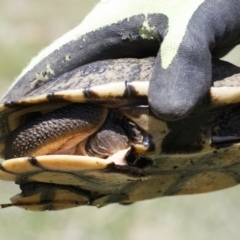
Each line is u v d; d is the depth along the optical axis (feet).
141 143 2.02
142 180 2.06
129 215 3.22
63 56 2.12
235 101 2.01
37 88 2.13
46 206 2.17
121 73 2.04
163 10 2.05
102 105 2.02
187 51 1.97
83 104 2.04
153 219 3.19
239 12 2.04
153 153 2.03
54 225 3.18
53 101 2.01
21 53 4.56
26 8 5.10
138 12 2.07
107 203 2.23
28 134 2.06
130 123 2.03
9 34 4.79
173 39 1.98
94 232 3.13
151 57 2.08
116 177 2.03
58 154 2.06
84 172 2.02
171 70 1.96
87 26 2.11
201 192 2.23
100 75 2.05
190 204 3.26
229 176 2.18
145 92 1.98
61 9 5.09
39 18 4.99
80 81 2.05
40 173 2.04
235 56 3.98
